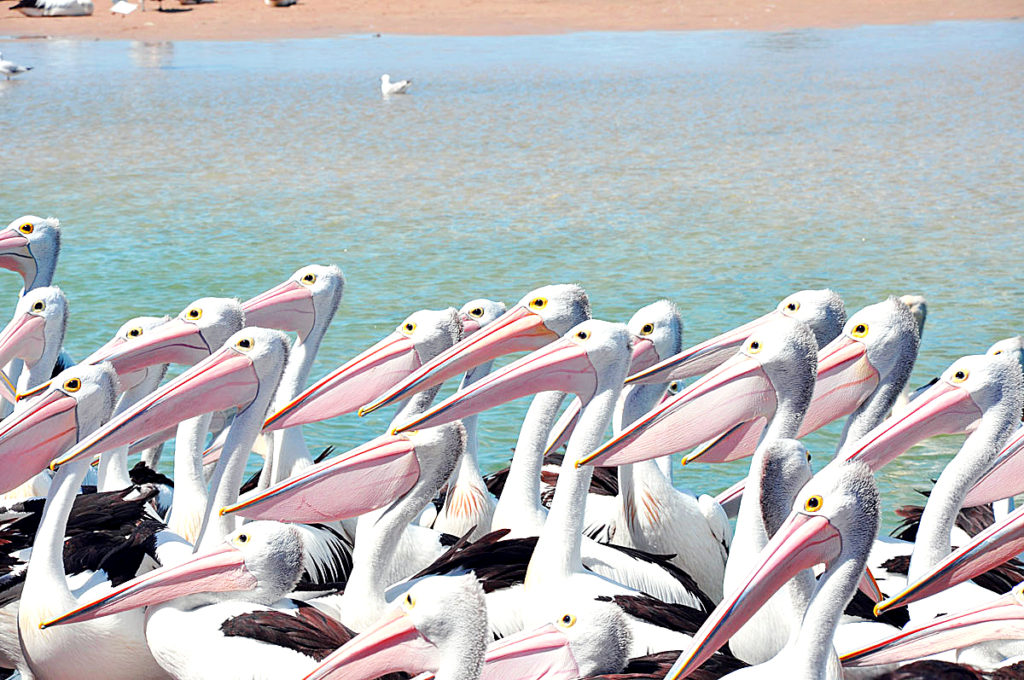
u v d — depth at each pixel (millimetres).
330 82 50438
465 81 50812
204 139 36625
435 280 20875
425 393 10242
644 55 60219
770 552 6289
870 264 21906
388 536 8047
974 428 8133
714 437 8125
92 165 32219
